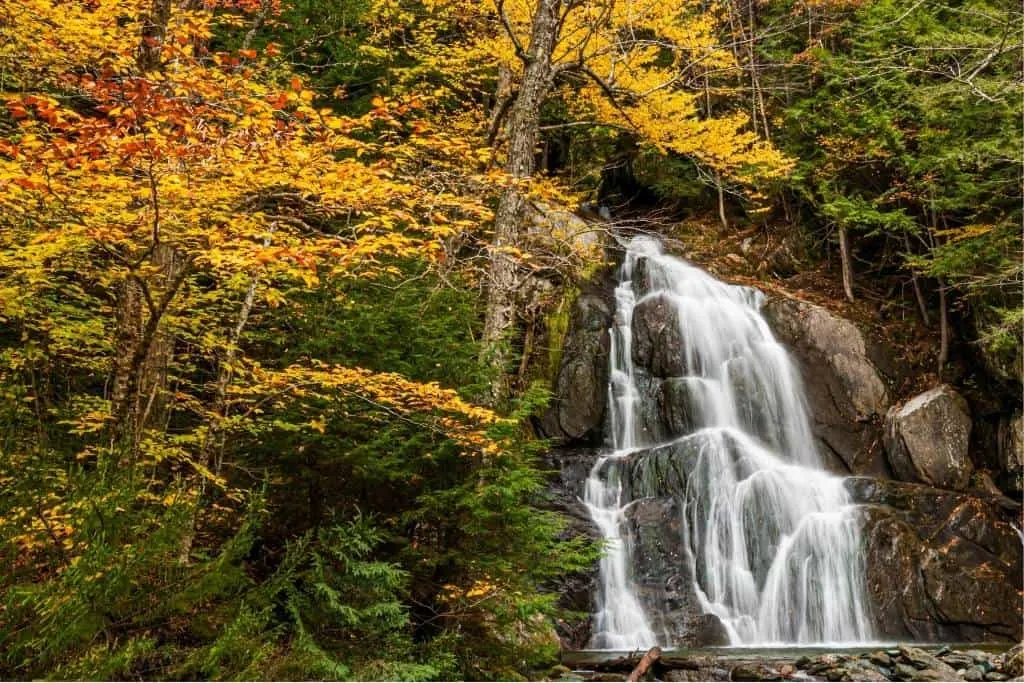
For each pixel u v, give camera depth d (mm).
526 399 7281
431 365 7520
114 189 5082
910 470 15016
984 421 15812
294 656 4574
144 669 3967
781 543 12719
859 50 16766
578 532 11914
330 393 6887
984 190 15258
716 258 20016
